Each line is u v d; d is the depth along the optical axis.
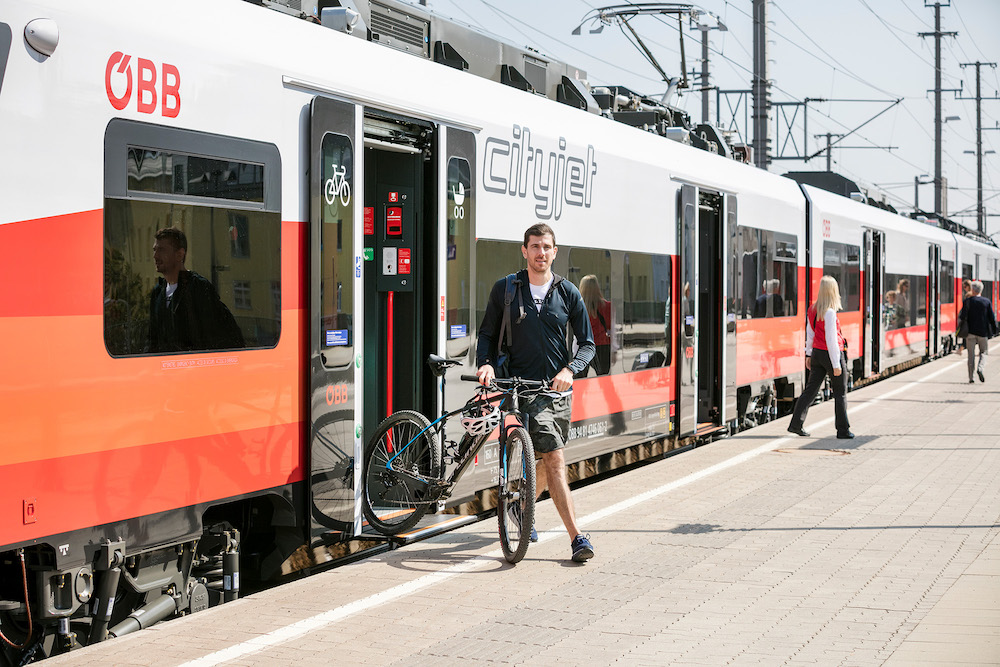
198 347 5.53
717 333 12.75
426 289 7.50
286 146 6.13
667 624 5.36
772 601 5.78
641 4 18.42
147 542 5.25
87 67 4.94
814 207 16.72
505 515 6.66
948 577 6.27
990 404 16.28
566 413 6.86
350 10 7.01
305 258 6.27
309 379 6.25
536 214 8.78
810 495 8.88
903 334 23.78
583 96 10.66
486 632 5.23
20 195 4.64
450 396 7.64
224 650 4.89
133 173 5.17
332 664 4.73
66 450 4.82
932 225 31.27
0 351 4.55
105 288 5.01
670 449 11.95
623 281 10.27
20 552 4.75
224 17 5.85
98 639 5.13
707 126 14.62
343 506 6.55
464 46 9.02
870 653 4.88
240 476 5.81
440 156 7.48
